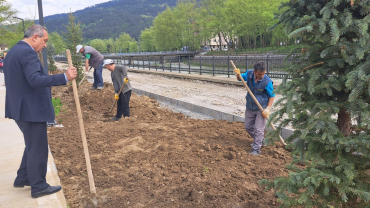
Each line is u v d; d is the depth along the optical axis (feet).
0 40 110.01
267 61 44.78
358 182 7.50
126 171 12.87
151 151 15.46
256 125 15.11
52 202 10.07
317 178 6.98
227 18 217.77
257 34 227.20
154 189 11.16
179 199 10.41
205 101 31.65
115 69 22.91
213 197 10.32
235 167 13.03
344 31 7.36
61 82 9.65
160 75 68.85
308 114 8.15
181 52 299.99
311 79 7.70
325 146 7.46
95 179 12.07
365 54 7.41
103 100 30.48
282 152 14.94
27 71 9.30
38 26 9.89
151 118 24.14
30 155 10.11
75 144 16.92
